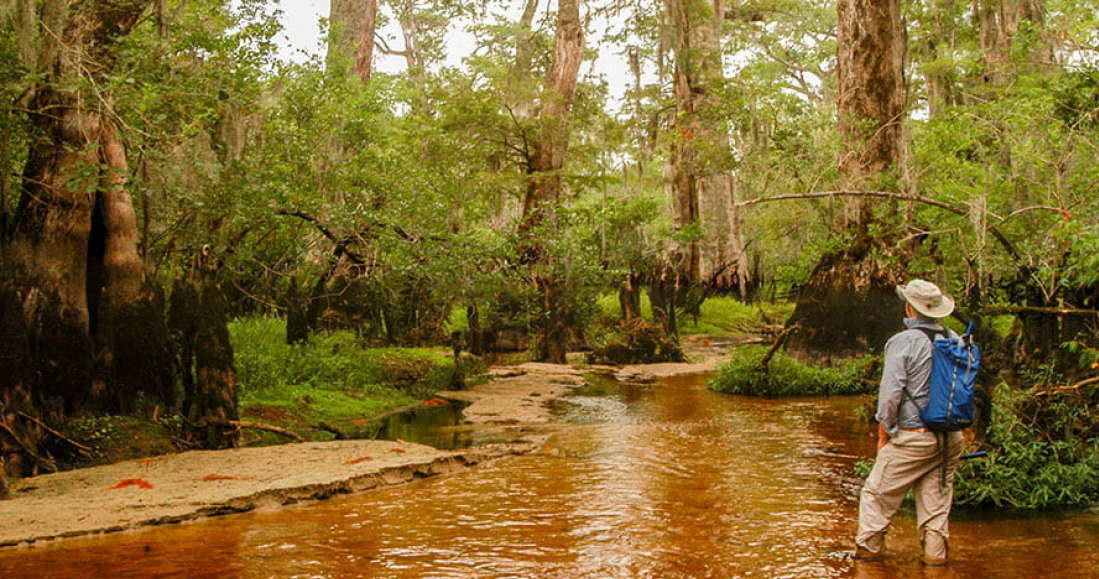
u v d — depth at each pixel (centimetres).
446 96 2750
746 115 2884
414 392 1584
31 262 927
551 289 2341
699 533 623
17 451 829
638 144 3466
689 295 3512
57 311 929
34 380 889
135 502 692
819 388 1627
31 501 705
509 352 2461
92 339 977
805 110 2666
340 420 1267
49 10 955
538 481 827
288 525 648
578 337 2630
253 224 1522
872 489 551
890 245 1780
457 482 827
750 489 780
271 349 1556
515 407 1442
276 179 1543
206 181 1295
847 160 1880
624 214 2897
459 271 1728
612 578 515
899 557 558
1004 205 1217
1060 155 1166
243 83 1375
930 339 532
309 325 1894
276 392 1325
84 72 997
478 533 623
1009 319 1639
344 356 1639
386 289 1969
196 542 594
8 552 567
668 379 1970
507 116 2725
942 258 1389
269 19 1514
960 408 523
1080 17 1933
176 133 1182
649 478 835
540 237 2183
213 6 1538
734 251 3722
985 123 1363
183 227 1350
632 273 2728
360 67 2703
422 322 2147
